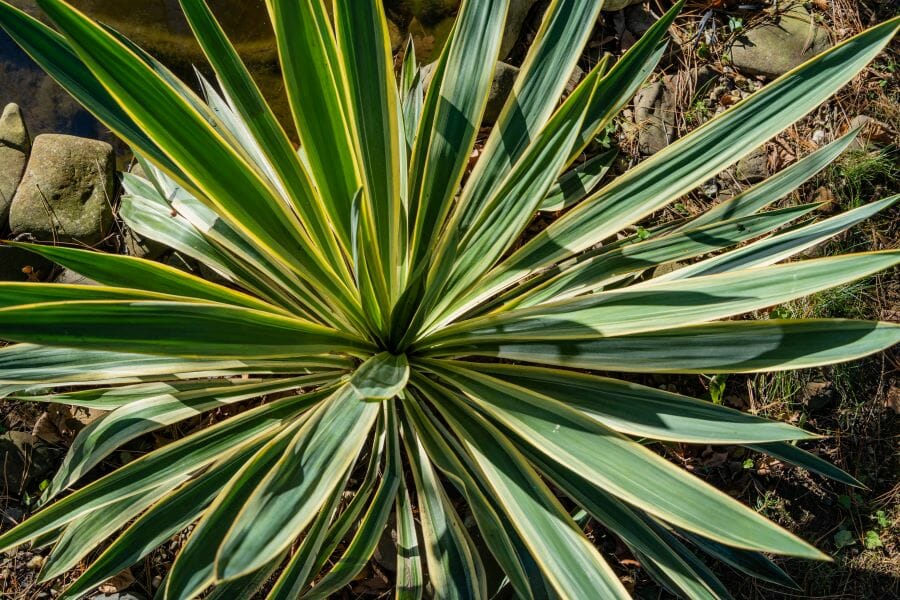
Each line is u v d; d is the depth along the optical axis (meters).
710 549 1.02
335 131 0.80
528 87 0.91
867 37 0.78
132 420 0.96
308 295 1.01
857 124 1.35
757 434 0.78
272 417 0.95
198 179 0.79
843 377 1.22
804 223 1.08
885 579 1.16
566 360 0.87
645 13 1.38
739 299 0.78
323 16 0.75
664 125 1.32
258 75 1.27
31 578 1.10
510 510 0.82
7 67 1.25
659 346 0.82
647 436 0.83
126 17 1.26
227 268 1.05
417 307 0.95
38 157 1.18
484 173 0.96
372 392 0.71
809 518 1.19
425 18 1.30
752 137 0.88
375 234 0.89
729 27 1.38
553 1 0.87
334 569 0.83
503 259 1.26
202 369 0.96
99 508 0.92
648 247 0.97
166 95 0.72
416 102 1.17
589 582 0.76
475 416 0.91
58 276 1.19
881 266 0.73
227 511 0.76
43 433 1.14
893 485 1.20
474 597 0.84
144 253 1.19
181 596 0.72
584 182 1.15
